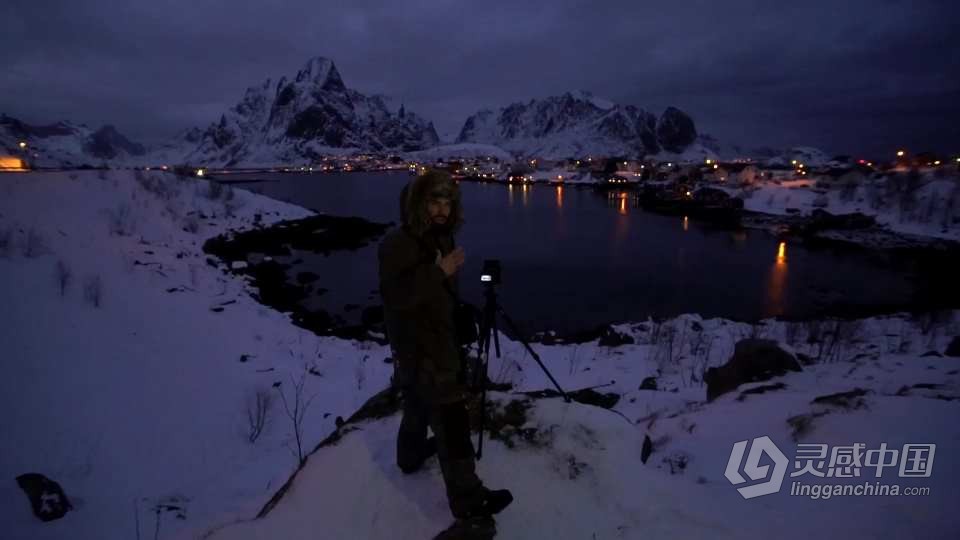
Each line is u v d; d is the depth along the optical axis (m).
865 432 4.12
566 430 3.37
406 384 2.73
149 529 5.34
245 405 9.40
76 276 15.15
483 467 3.06
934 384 6.05
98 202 27.69
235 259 28.64
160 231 27.67
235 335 13.74
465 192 128.00
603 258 38.88
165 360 11.05
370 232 41.50
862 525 2.82
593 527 2.65
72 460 7.04
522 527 2.64
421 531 2.66
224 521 4.21
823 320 16.02
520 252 41.16
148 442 7.82
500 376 8.92
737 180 94.81
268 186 139.75
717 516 2.77
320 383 10.84
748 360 7.40
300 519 2.88
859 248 44.66
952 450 3.66
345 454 3.28
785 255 41.06
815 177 93.31
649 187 103.44
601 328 17.20
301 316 19.00
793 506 3.18
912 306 25.80
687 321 16.09
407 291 2.46
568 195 114.44
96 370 9.94
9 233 17.77
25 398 8.39
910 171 66.94
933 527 2.77
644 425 5.88
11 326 10.95
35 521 5.44
